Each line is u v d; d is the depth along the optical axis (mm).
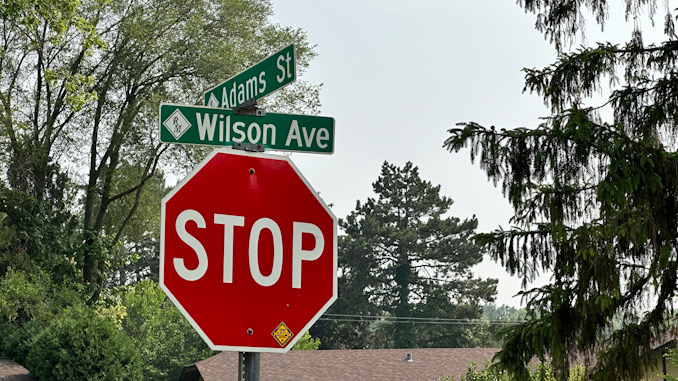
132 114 34656
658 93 9453
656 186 7969
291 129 5078
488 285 74188
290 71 4977
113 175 37062
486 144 8531
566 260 8336
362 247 73000
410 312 73250
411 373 34531
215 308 4469
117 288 40156
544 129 8453
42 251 35875
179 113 4953
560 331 8539
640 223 8047
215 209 4594
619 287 8117
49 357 31609
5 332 34531
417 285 74312
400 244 73938
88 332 32250
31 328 34125
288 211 4695
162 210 4496
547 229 8602
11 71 33188
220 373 34469
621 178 7863
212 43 35312
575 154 8344
